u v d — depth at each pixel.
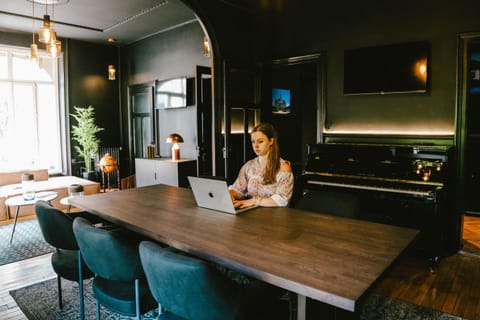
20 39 7.27
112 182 8.24
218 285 1.39
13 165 7.75
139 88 8.05
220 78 4.82
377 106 4.39
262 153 2.64
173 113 7.14
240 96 5.29
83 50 8.04
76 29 7.12
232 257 1.61
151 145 7.29
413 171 3.67
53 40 4.28
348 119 4.64
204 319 1.46
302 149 8.09
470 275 3.39
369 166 3.97
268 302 1.64
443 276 3.37
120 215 2.37
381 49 4.23
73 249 2.32
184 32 6.75
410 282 3.25
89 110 7.79
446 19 3.88
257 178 2.74
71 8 5.91
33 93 7.86
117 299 1.93
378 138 4.36
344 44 4.61
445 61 3.92
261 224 2.13
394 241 1.83
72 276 2.38
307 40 4.92
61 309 2.80
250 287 1.67
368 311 2.74
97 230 1.84
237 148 5.27
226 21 4.91
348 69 4.49
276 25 5.18
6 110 7.57
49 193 5.08
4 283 3.31
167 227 2.09
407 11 4.12
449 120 3.92
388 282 3.25
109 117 8.55
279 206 2.58
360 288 1.30
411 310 2.76
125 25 6.87
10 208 5.54
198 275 1.37
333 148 4.23
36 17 6.37
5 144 7.62
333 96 4.74
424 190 3.44
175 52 6.99
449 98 3.91
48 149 8.16
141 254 1.57
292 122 7.86
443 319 2.63
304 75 7.91
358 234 1.95
